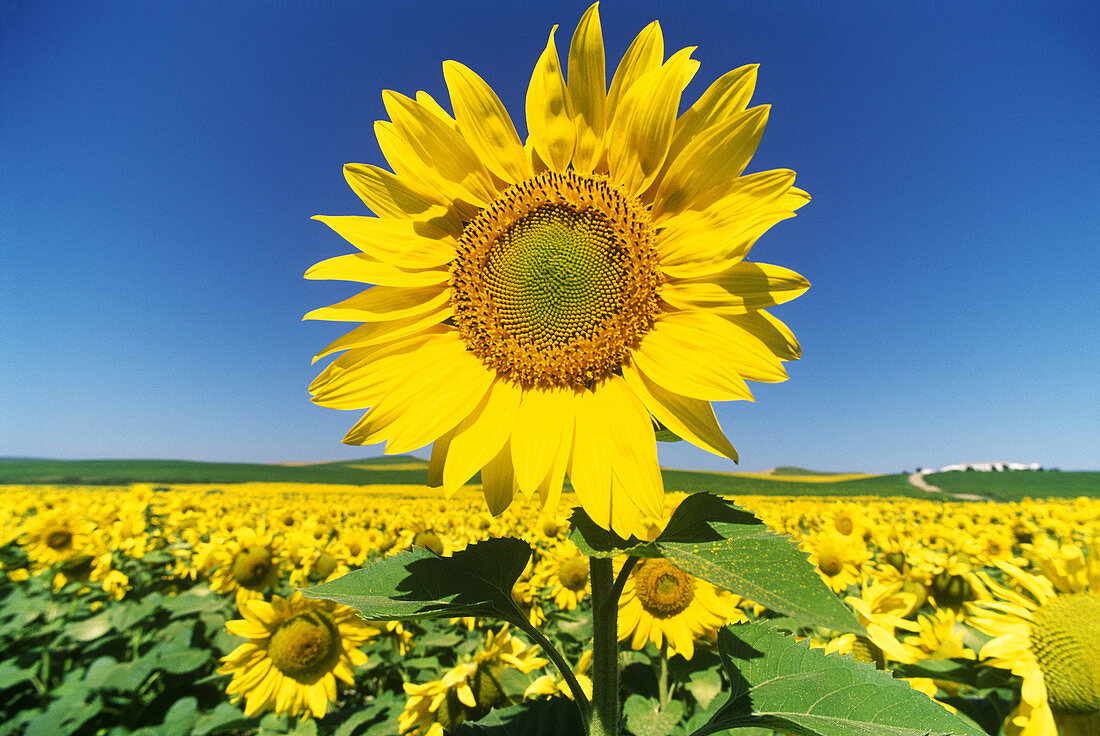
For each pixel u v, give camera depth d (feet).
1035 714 0.99
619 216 0.89
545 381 0.91
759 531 0.67
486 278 0.96
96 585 4.01
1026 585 1.18
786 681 0.77
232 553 3.29
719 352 0.81
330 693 2.04
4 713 2.82
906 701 0.70
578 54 0.92
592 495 0.78
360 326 0.96
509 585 0.82
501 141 0.98
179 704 2.47
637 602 2.09
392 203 1.01
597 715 0.77
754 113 0.83
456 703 1.72
